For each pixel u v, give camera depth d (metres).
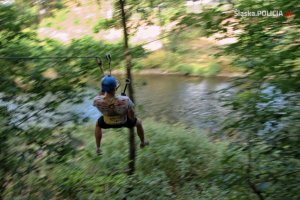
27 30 7.29
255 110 5.07
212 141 10.79
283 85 4.43
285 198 4.96
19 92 6.63
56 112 6.82
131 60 7.67
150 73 19.39
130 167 8.71
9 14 6.96
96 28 7.87
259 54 5.16
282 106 5.02
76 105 7.06
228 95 6.64
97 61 6.48
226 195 6.14
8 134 6.40
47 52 7.10
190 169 9.93
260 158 5.39
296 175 5.12
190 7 7.16
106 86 5.10
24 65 6.83
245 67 5.28
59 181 7.64
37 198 6.80
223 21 6.11
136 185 8.13
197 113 13.41
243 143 5.68
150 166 9.72
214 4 6.70
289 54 4.67
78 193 7.46
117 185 7.93
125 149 9.96
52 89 6.74
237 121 5.24
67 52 7.16
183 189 8.88
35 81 6.67
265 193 5.19
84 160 9.07
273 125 5.06
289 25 5.21
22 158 6.29
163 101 15.84
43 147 6.59
